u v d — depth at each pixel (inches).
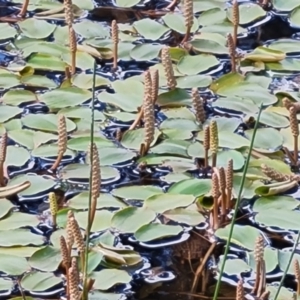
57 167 100.7
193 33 109.8
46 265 96.2
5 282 95.9
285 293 95.5
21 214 98.4
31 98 104.3
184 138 102.2
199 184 99.4
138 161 101.0
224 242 97.7
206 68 106.9
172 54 107.8
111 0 112.9
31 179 100.0
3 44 108.8
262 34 110.4
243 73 106.8
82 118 103.2
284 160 101.4
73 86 105.3
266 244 97.6
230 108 104.2
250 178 100.0
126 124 103.3
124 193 99.3
